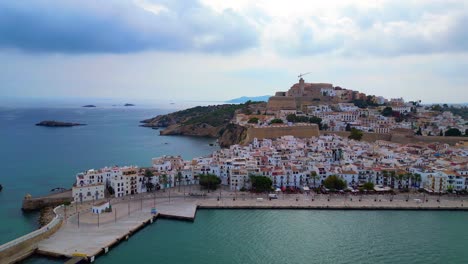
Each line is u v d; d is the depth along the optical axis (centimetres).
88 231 16288
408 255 14788
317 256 14662
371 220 18575
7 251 13712
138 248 15175
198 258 14412
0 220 18488
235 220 18438
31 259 13988
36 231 15350
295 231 17075
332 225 17838
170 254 14688
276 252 14975
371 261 14288
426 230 17300
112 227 16788
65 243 14988
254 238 16288
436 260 14412
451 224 18088
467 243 15875
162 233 16750
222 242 15875
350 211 19938
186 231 17012
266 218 18762
